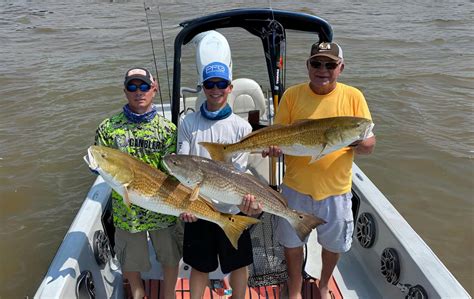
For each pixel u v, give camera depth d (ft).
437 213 20.47
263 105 15.92
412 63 42.78
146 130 9.42
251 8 12.66
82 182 22.88
